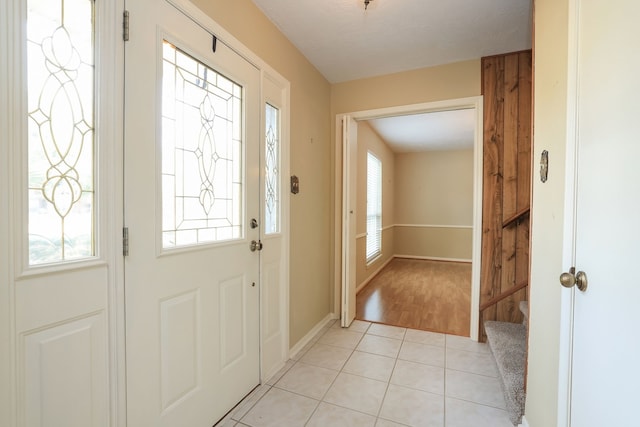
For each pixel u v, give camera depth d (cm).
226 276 160
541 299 129
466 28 205
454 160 636
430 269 552
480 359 222
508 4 179
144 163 115
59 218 92
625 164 73
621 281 74
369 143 459
